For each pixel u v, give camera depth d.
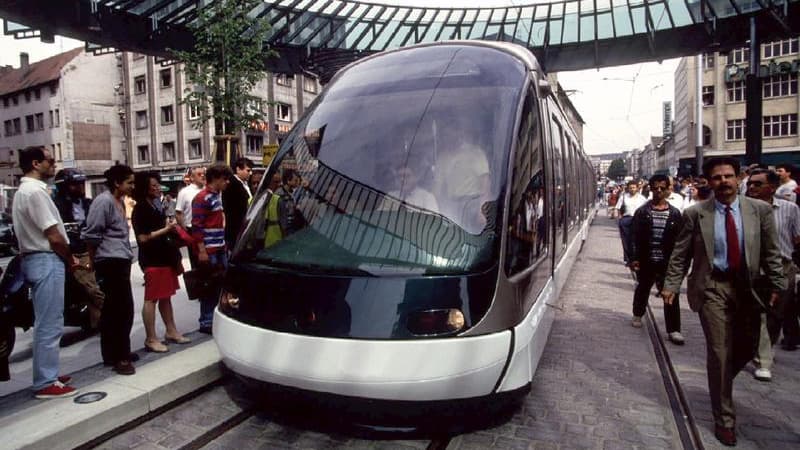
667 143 73.44
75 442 3.59
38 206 3.92
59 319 4.09
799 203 7.03
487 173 3.86
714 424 3.93
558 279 5.64
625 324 6.93
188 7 13.77
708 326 3.78
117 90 41.69
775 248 3.74
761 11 15.23
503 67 4.58
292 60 17.89
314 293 3.52
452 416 3.49
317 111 4.73
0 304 4.09
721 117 44.03
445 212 3.73
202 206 5.56
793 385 4.79
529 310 3.90
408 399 3.31
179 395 4.38
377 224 3.77
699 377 4.95
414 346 3.27
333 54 15.52
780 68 39.97
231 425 3.96
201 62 11.50
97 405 3.86
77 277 5.82
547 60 18.66
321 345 3.39
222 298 4.07
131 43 13.80
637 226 6.61
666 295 4.16
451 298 3.37
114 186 4.67
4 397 4.05
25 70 46.12
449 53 4.87
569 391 4.64
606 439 3.77
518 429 3.91
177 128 38.34
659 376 5.01
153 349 5.13
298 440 3.74
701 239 3.85
